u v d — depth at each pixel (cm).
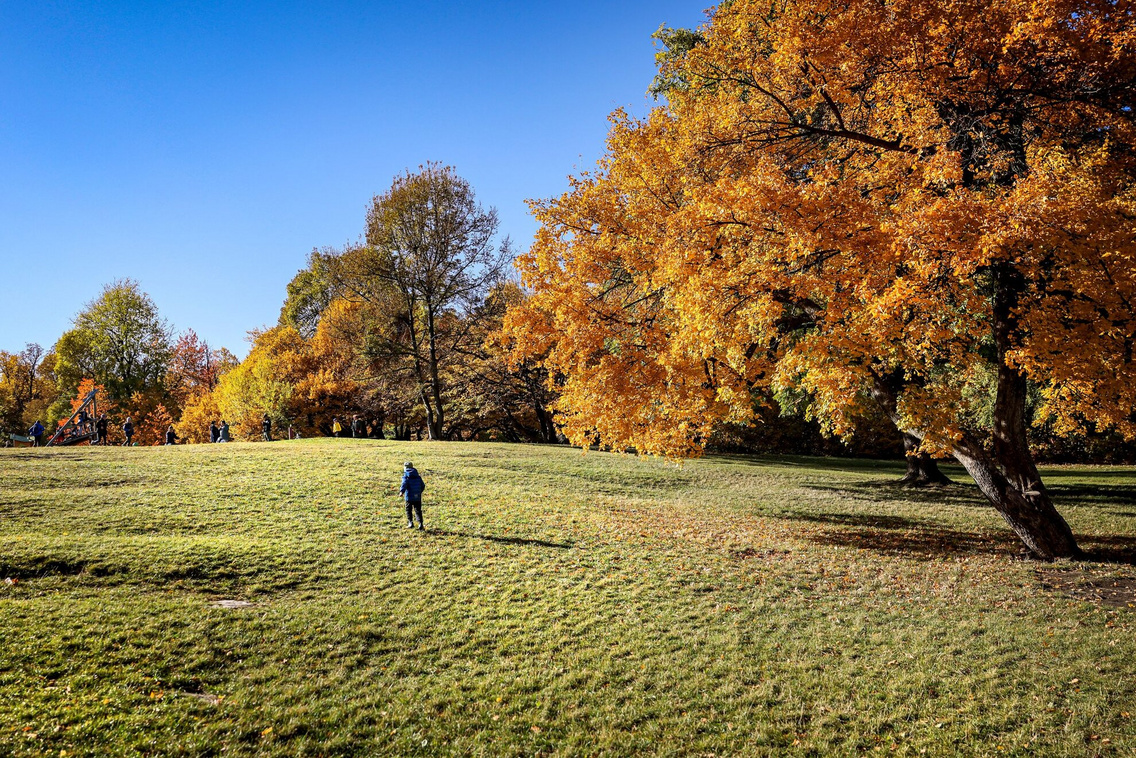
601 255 1448
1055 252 968
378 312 4372
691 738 714
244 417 4822
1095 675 812
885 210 1089
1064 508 2017
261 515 1730
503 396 4666
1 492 1770
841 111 1345
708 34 1513
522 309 1515
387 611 1101
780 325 1380
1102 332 1019
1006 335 1252
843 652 936
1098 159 1030
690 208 1154
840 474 3142
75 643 859
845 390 1068
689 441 1466
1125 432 1360
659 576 1330
